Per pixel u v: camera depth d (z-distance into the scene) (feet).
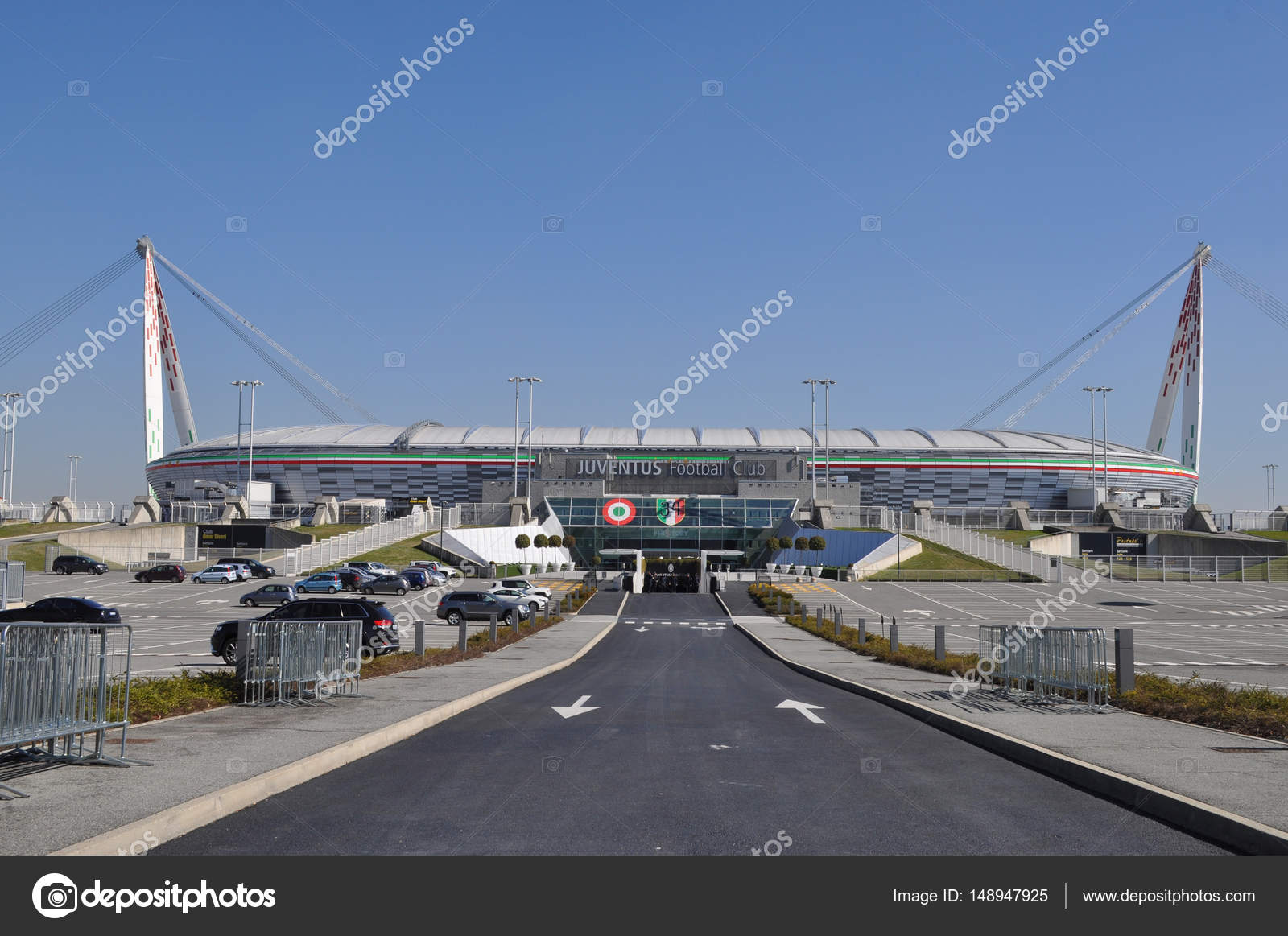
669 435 512.22
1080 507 471.21
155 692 53.88
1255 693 58.13
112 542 297.12
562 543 346.95
